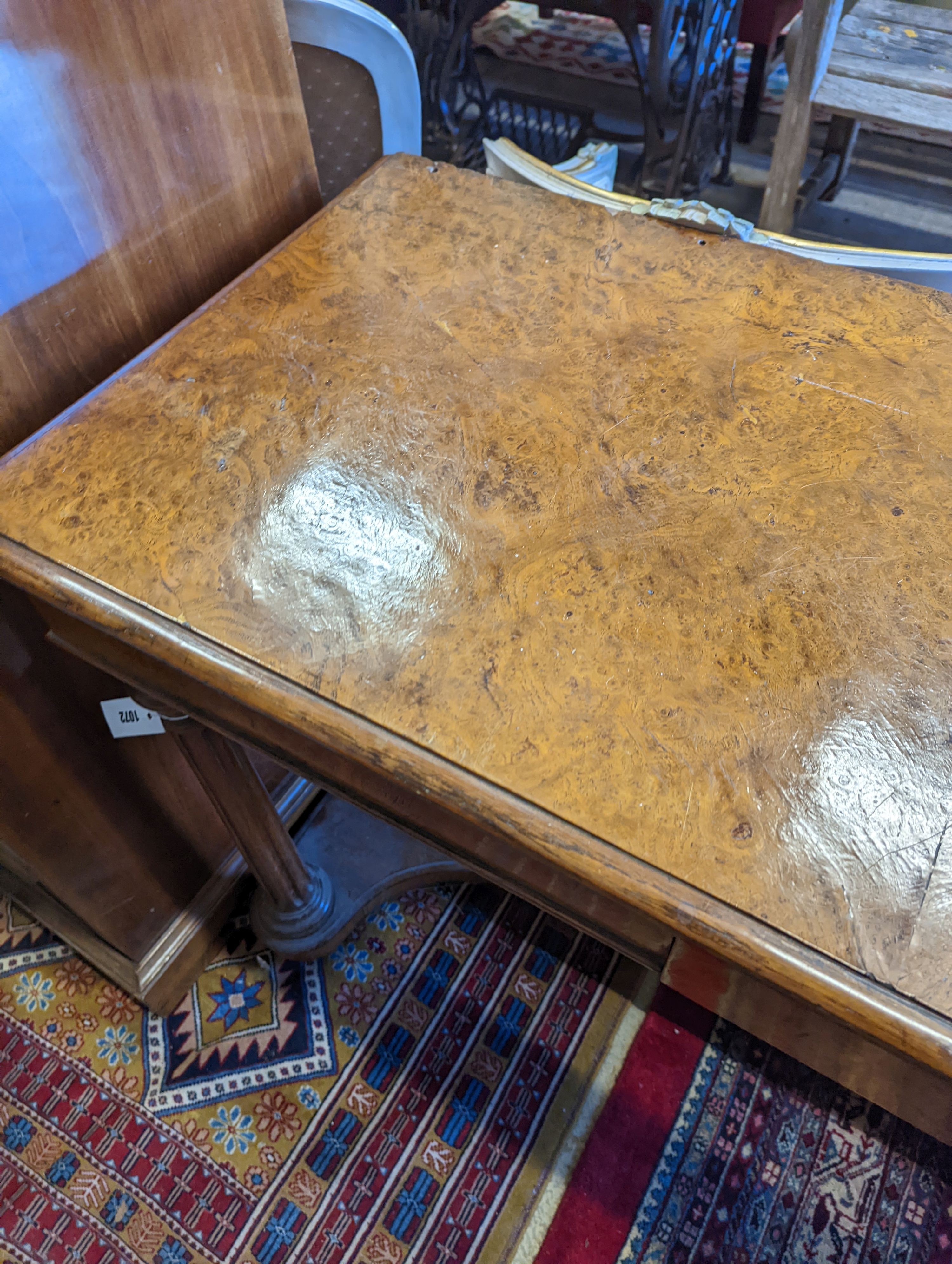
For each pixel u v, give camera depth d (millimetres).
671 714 556
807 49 2035
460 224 888
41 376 766
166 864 1269
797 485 673
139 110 737
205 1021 1390
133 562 637
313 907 1375
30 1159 1270
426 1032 1373
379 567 630
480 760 540
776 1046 608
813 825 511
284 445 705
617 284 828
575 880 576
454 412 725
